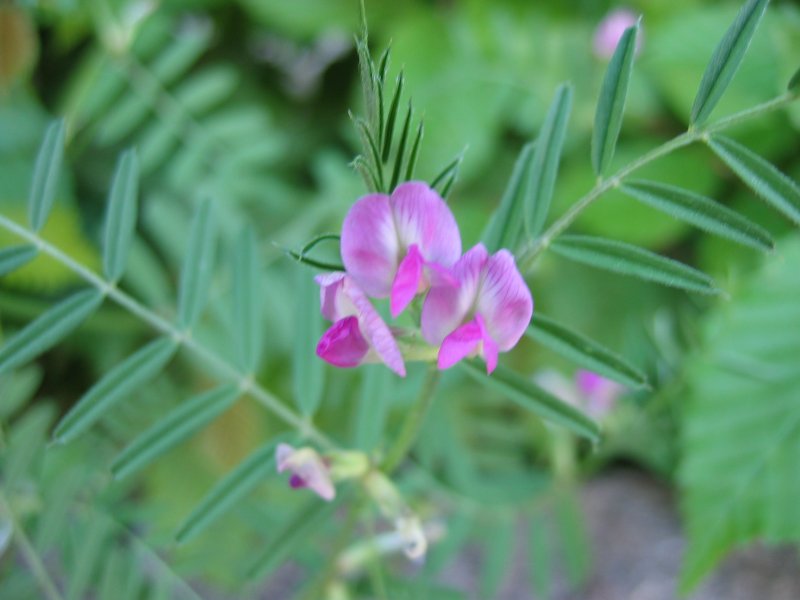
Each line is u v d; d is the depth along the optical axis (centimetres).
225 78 48
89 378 50
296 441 31
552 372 41
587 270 51
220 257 44
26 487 33
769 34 50
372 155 25
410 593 33
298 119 61
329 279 26
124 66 47
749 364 39
